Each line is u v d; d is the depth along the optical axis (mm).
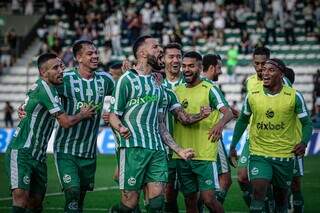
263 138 23453
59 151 23188
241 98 66062
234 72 68938
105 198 33594
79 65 23531
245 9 77750
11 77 74438
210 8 76500
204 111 22781
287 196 24281
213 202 23203
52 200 32781
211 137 22797
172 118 24047
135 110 21859
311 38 74562
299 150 23234
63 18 81250
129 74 22047
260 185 23156
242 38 71625
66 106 23297
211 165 23297
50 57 22516
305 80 69375
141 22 74688
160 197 21688
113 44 73562
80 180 23516
